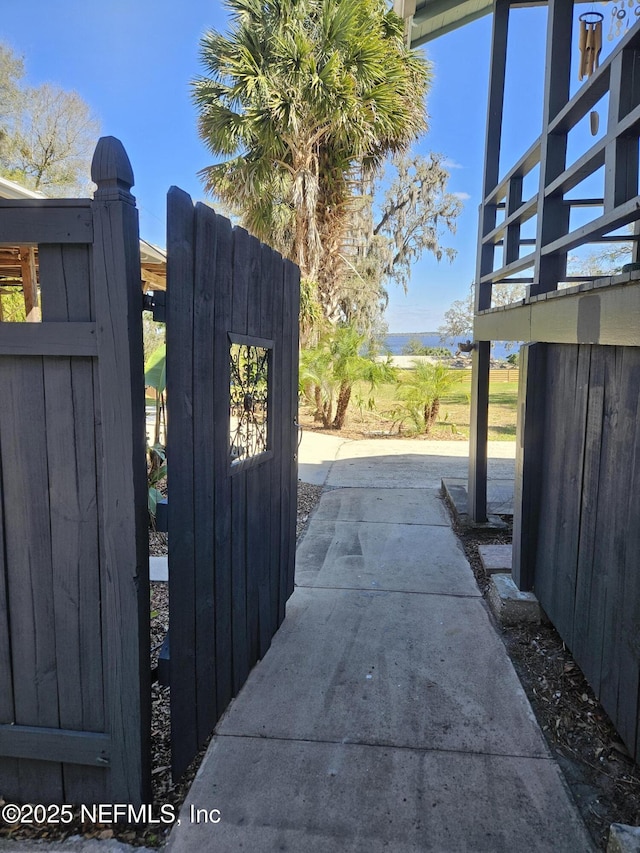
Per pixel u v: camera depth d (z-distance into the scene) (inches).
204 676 72.8
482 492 166.7
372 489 221.0
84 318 54.9
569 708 82.0
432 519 181.8
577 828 60.4
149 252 200.1
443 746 73.9
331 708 82.2
